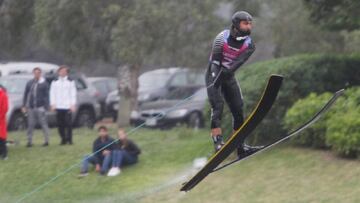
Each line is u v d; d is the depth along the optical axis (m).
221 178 51.94
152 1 77.62
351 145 50.44
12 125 81.62
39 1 80.88
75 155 63.22
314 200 44.75
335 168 49.88
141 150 63.78
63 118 68.06
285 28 93.44
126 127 83.56
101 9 79.38
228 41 30.62
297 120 55.12
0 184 56.19
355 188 45.56
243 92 57.12
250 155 32.69
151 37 77.44
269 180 49.91
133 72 84.56
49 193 53.59
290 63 60.31
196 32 79.69
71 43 82.19
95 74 139.88
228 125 56.38
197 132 72.12
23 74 87.06
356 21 56.41
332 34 94.25
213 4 79.94
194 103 82.44
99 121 97.88
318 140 54.62
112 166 56.69
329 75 60.16
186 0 78.88
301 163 52.16
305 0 59.66
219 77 30.80
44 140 72.44
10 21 88.81
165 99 84.69
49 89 71.56
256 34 90.06
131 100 84.81
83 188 54.00
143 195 50.66
